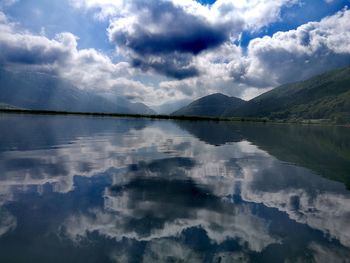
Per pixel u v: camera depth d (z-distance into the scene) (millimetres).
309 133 96062
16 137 47531
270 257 10508
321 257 10586
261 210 15406
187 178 22016
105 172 23156
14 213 14031
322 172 25906
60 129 69688
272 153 38062
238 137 65000
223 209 15391
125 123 120000
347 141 63250
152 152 34969
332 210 15578
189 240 11680
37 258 10125
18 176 21125
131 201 16203
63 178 20891
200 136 63812
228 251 10867
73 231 12219
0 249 10648
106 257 10266
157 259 10188
